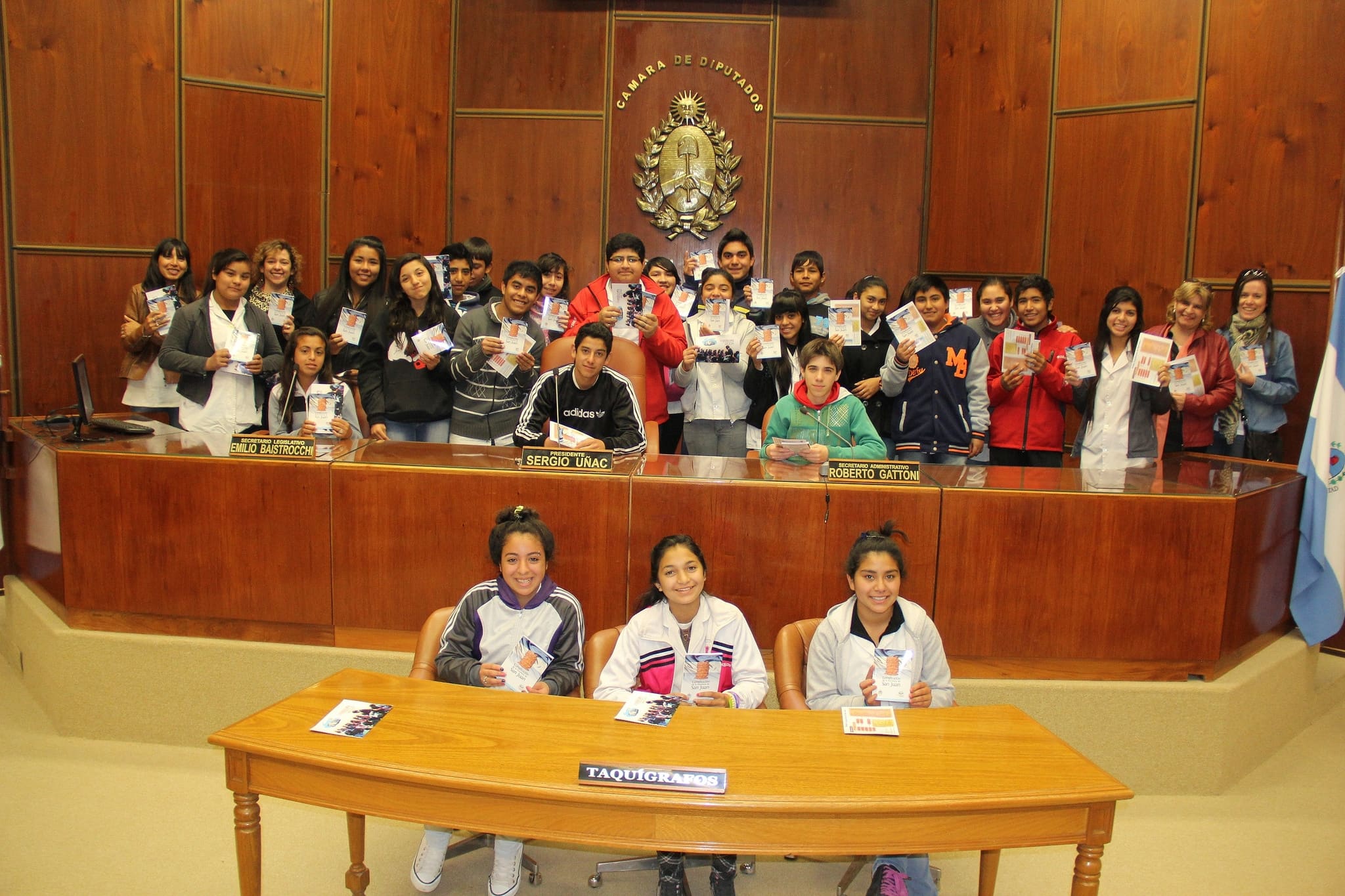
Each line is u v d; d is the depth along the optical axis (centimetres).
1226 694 303
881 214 598
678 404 470
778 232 605
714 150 604
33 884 253
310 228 552
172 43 495
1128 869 274
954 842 183
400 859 275
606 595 301
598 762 191
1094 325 522
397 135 586
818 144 599
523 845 263
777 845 181
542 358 378
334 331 428
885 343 445
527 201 615
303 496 308
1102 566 298
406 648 311
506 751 195
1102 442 401
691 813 180
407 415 415
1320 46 438
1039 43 535
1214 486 317
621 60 604
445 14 603
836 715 219
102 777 306
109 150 482
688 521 297
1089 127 518
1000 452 445
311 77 546
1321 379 360
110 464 315
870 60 593
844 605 262
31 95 462
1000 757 200
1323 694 390
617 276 424
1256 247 461
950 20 572
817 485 295
